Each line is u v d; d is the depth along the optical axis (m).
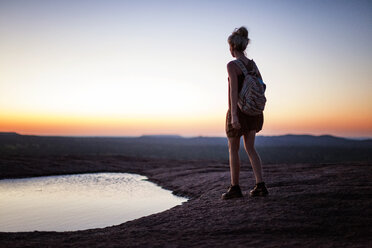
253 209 2.72
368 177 4.08
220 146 92.94
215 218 2.59
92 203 4.58
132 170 10.00
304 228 2.19
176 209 3.27
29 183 7.03
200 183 5.82
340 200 2.84
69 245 2.02
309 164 7.93
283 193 3.26
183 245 1.94
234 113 2.89
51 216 3.72
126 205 4.42
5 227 3.22
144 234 2.29
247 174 5.68
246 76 2.91
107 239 2.17
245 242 1.94
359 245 1.80
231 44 3.10
